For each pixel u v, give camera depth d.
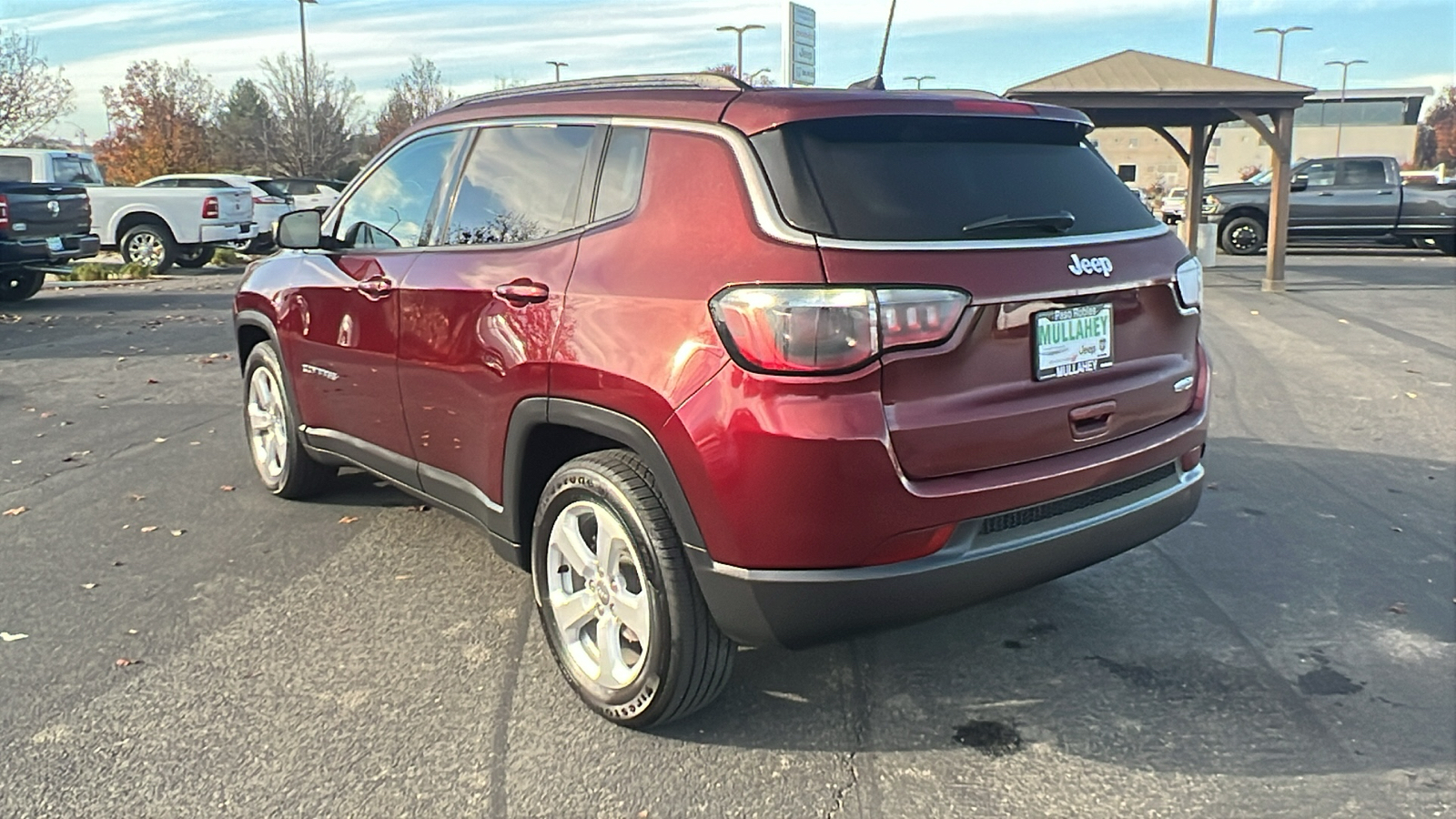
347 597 4.34
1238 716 3.39
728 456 2.83
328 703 3.50
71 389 8.49
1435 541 4.95
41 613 4.18
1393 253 21.88
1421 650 3.83
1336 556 4.75
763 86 3.31
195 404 7.95
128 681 3.64
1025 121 3.39
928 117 3.20
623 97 3.52
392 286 4.20
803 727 3.35
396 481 4.49
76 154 18.59
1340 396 8.05
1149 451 3.41
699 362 2.91
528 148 3.80
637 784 3.05
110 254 22.45
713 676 3.18
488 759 3.17
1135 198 3.67
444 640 3.95
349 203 4.76
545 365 3.36
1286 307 13.09
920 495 2.85
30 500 5.61
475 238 3.91
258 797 2.98
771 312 2.78
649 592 3.11
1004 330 2.99
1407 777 3.05
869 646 3.89
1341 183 20.75
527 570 3.77
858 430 2.76
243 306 5.46
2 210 12.69
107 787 3.03
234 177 22.73
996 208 3.13
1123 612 4.18
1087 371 3.23
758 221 2.93
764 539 2.84
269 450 5.61
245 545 4.93
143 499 5.62
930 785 3.04
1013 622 4.09
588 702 3.40
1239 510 5.39
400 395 4.22
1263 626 4.04
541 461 3.64
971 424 2.94
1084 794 2.99
